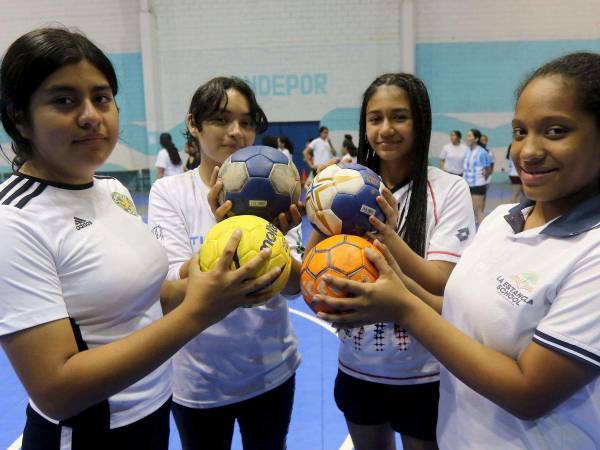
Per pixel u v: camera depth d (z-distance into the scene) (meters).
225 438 2.16
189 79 14.01
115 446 1.45
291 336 2.24
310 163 12.54
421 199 2.00
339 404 2.27
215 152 2.03
